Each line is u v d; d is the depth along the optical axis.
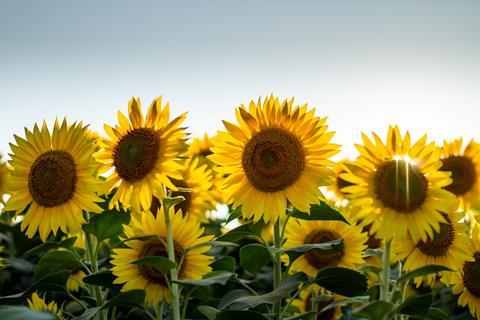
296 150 1.71
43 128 1.73
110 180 1.68
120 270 1.63
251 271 1.80
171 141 1.63
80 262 1.73
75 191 1.70
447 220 1.63
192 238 1.66
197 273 1.65
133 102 1.66
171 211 1.67
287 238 1.87
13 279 2.24
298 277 1.67
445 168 2.14
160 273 1.63
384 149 1.55
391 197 1.53
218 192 2.13
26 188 1.73
